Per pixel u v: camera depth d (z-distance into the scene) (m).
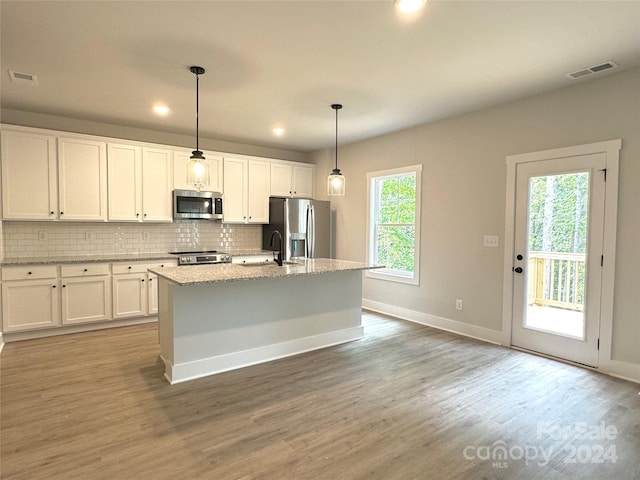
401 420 2.46
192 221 5.58
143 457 2.05
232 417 2.48
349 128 4.99
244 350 3.40
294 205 5.73
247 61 2.96
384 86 3.48
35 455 2.05
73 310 4.24
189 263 4.97
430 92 3.63
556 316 3.60
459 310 4.43
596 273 3.30
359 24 2.40
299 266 3.78
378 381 3.07
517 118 3.84
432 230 4.70
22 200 4.09
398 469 1.97
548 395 2.82
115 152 4.64
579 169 3.38
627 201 3.11
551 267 3.62
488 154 4.10
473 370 3.30
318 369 3.33
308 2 2.16
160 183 4.97
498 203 4.01
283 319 3.65
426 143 4.76
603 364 3.26
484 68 3.07
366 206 5.66
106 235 4.91
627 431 2.34
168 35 2.55
